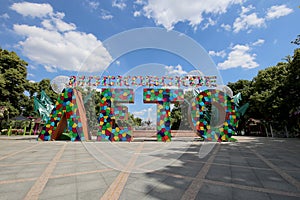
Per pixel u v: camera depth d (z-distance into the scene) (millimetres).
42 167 4473
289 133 20656
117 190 2904
